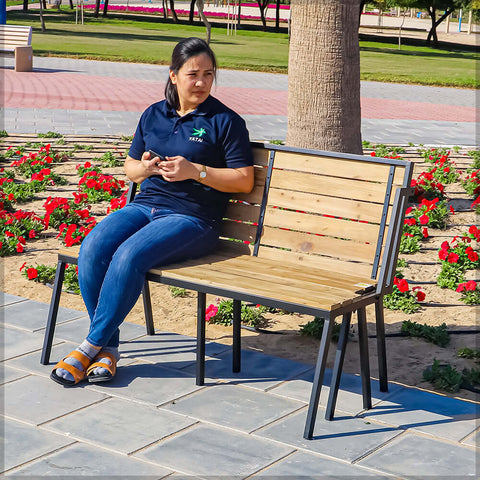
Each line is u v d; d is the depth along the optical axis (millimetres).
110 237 4070
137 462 3238
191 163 4051
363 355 3799
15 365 4188
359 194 4043
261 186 4355
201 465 3227
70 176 9328
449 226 7848
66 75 21797
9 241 6547
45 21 49688
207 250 4250
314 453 3365
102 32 43750
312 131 7203
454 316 5395
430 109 19109
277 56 34781
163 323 5059
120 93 18281
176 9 78562
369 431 3598
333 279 3922
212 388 4012
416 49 49938
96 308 4008
